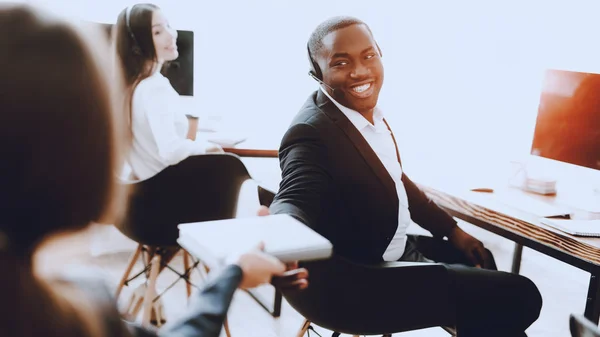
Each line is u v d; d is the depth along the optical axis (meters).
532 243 1.91
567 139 2.26
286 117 3.56
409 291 1.62
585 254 1.75
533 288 1.74
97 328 0.61
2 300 0.55
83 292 0.63
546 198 2.30
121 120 0.62
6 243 0.56
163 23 2.29
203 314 0.79
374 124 1.95
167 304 2.85
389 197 1.79
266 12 3.42
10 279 0.56
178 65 2.96
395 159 1.95
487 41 3.65
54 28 0.55
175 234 2.17
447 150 3.75
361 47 1.83
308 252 1.03
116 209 0.61
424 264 1.62
